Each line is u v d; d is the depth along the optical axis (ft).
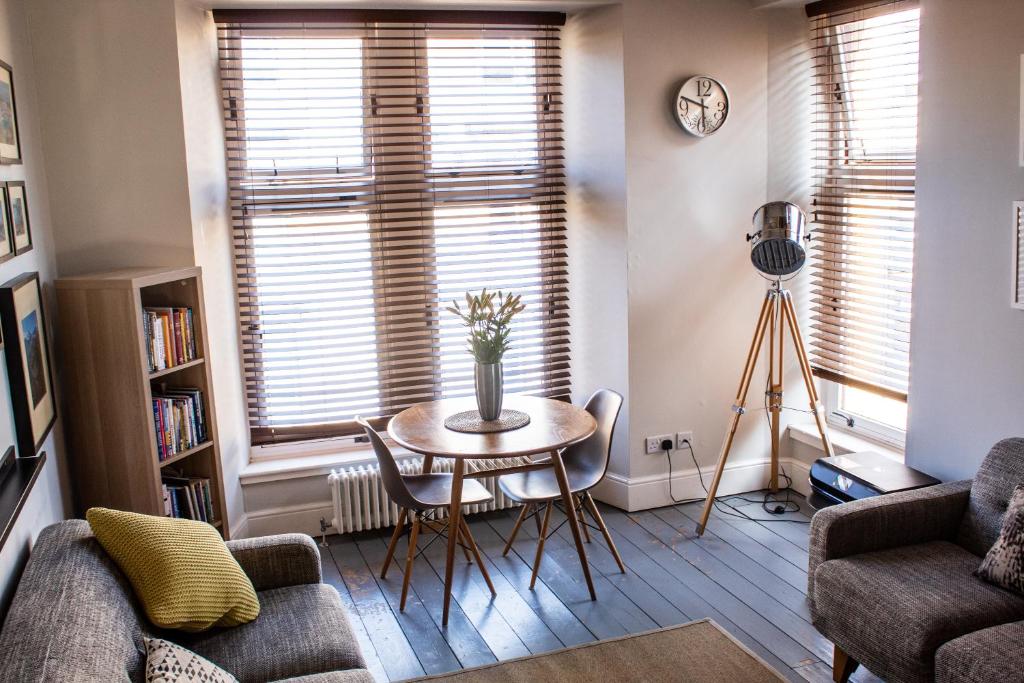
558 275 15.97
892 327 14.02
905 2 13.34
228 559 9.35
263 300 14.74
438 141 15.02
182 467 13.01
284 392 14.93
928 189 12.17
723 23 14.92
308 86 14.35
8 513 7.96
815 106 15.35
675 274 15.33
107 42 12.32
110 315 11.32
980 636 8.59
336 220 14.79
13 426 9.41
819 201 15.37
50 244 12.21
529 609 12.40
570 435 12.27
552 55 15.34
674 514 15.53
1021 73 10.66
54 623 7.14
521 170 15.49
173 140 12.64
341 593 13.07
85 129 12.40
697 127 14.92
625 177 14.76
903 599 9.39
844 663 10.28
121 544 8.74
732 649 11.14
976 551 10.41
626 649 11.24
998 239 11.16
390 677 10.82
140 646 7.84
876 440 14.83
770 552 13.92
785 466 16.47
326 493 15.10
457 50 15.01
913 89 13.43
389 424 13.05
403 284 15.24
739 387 15.53
